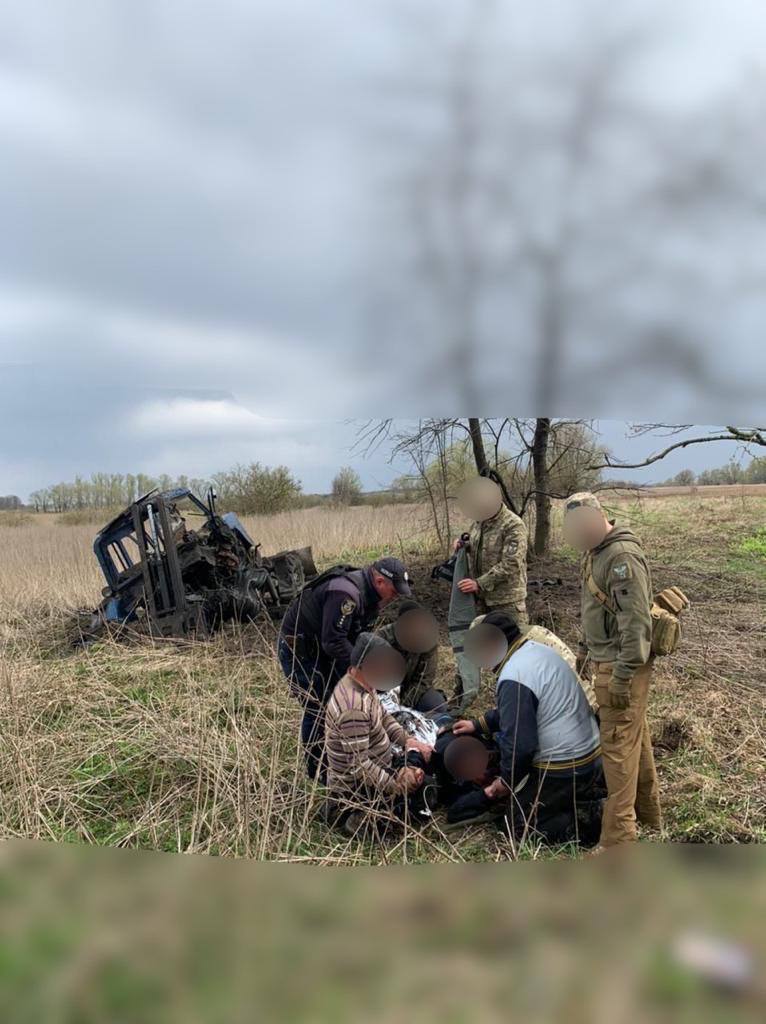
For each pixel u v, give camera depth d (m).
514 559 4.18
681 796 3.12
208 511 7.30
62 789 3.16
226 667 4.57
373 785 2.89
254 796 2.80
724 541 9.88
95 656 5.72
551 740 2.83
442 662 5.36
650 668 2.62
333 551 9.95
